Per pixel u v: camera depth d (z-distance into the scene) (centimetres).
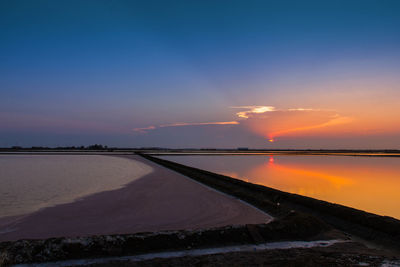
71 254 661
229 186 1758
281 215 1075
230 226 814
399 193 1742
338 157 7550
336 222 994
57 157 5647
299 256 631
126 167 3291
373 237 826
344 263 580
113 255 671
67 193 1529
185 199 1398
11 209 1150
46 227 915
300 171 3228
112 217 1041
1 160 4572
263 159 6066
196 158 6200
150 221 996
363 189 1902
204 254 682
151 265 596
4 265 610
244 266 570
